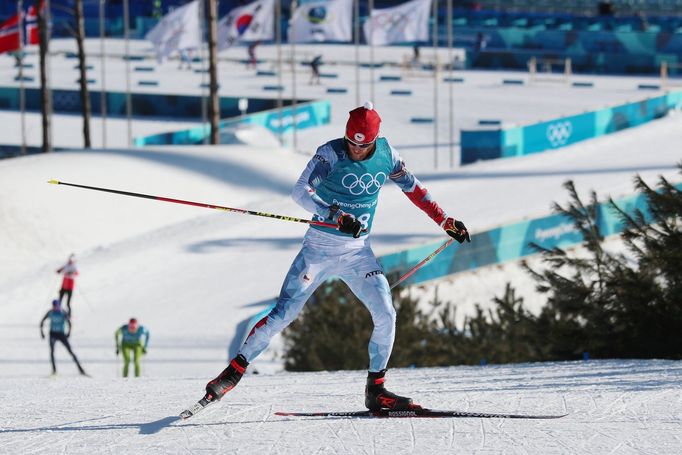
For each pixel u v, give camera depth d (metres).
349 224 20.73
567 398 23.53
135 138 194.25
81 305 99.56
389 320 22.02
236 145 168.12
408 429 20.41
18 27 174.75
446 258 109.94
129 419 22.78
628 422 20.25
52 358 76.25
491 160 161.12
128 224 127.06
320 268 21.77
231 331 88.25
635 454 17.67
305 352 68.50
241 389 29.70
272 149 161.12
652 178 141.38
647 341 44.62
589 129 178.12
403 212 127.44
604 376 30.02
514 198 133.12
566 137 174.50
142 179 137.88
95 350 84.62
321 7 182.25
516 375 33.75
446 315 70.94
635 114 186.75
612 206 46.69
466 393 25.94
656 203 45.59
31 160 140.62
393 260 104.25
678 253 43.91
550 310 48.31
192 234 121.44
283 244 117.38
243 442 19.73
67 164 138.62
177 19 180.25
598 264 46.41
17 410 25.91
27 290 104.44
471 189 139.75
